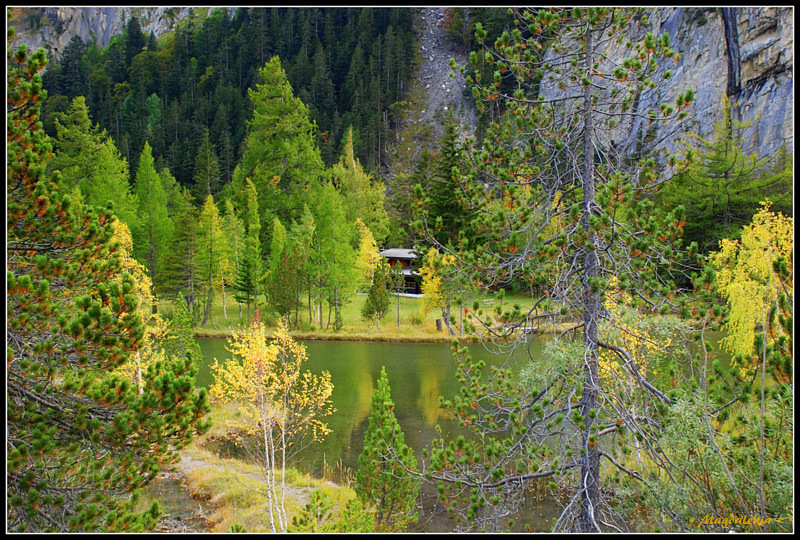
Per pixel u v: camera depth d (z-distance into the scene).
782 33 46.28
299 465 15.62
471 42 113.81
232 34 133.75
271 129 60.94
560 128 7.27
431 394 22.64
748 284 12.82
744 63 49.59
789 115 44.94
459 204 7.69
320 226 40.69
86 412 6.28
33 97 6.73
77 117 42.25
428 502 12.66
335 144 89.38
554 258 6.82
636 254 6.32
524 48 7.32
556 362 6.37
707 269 6.04
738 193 33.34
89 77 107.88
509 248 6.94
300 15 129.75
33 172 6.48
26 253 7.06
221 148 80.81
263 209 57.72
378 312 37.28
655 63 6.63
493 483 6.50
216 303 47.56
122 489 6.31
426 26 126.88
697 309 6.34
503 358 25.45
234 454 16.14
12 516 5.58
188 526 11.38
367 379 25.22
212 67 122.56
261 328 11.12
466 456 7.02
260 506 12.57
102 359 6.55
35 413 6.10
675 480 5.91
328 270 38.06
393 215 71.25
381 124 98.31
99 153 41.03
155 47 137.12
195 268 40.03
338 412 20.38
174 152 82.19
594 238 6.53
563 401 6.91
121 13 182.75
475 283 7.14
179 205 46.00
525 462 6.92
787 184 33.09
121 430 6.11
